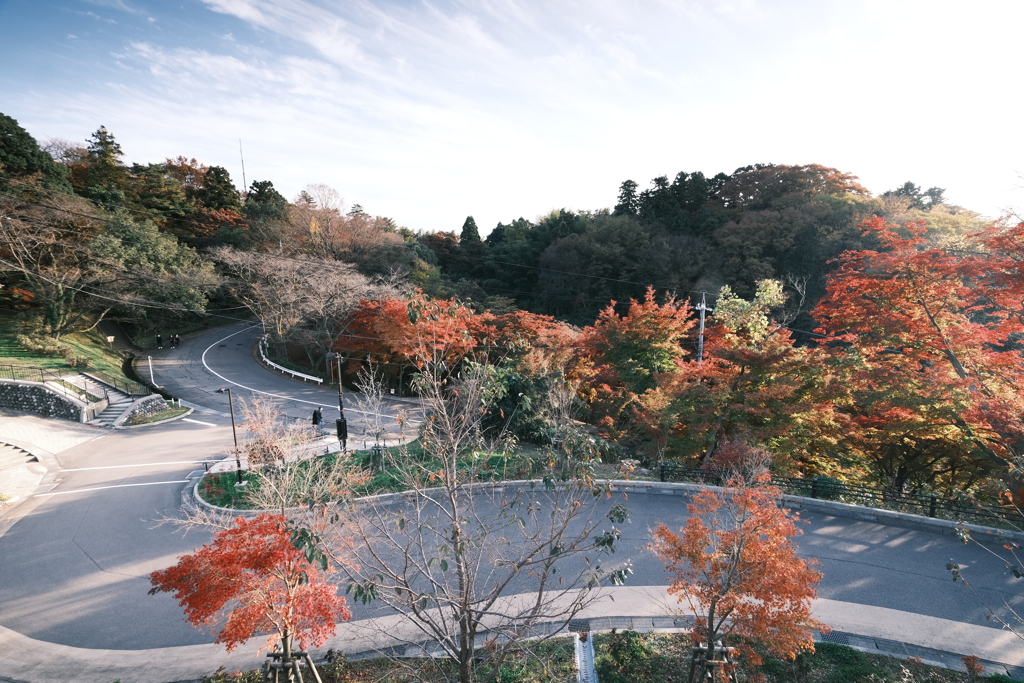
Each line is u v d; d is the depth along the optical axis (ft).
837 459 75.41
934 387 58.59
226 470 66.33
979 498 57.72
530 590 41.63
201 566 26.50
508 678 31.78
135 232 125.80
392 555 43.06
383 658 34.68
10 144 115.96
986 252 75.97
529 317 115.96
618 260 170.30
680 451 69.92
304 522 28.66
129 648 36.32
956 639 36.14
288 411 100.22
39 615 39.70
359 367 124.57
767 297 93.04
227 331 171.83
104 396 96.48
